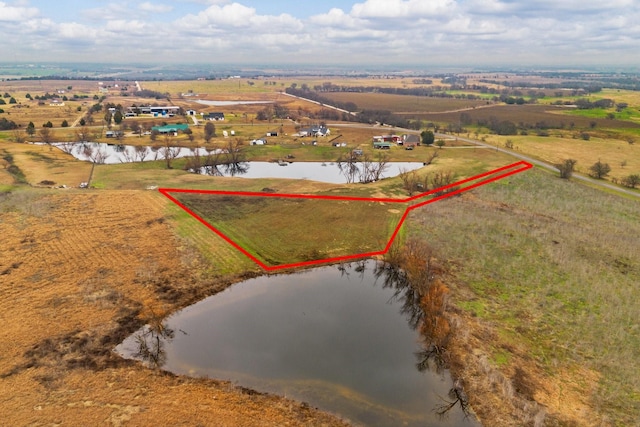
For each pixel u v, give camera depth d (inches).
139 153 3764.8
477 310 1376.7
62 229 1798.7
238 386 1016.9
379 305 1425.9
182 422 895.7
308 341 1205.7
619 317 1365.7
